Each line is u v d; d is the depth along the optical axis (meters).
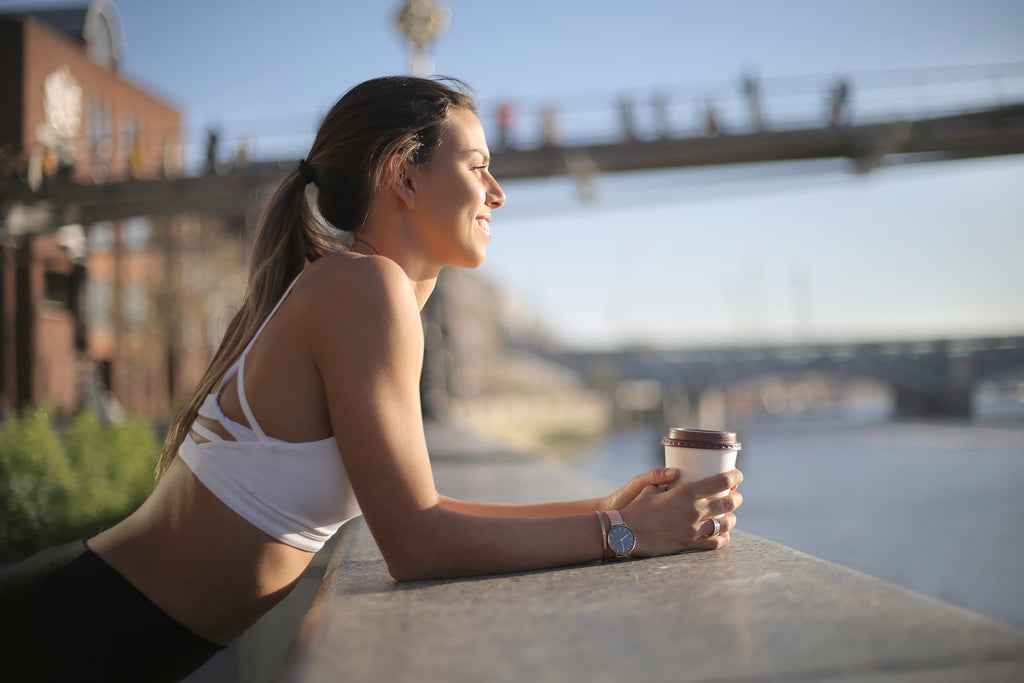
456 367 30.34
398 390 1.32
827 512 13.45
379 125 1.53
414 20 17.33
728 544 1.61
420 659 0.92
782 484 18.30
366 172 1.53
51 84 27.66
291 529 1.34
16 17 26.67
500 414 42.91
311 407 1.33
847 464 23.53
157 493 1.38
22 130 26.27
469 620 1.09
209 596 1.30
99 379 23.77
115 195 18.08
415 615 1.13
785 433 41.81
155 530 1.33
